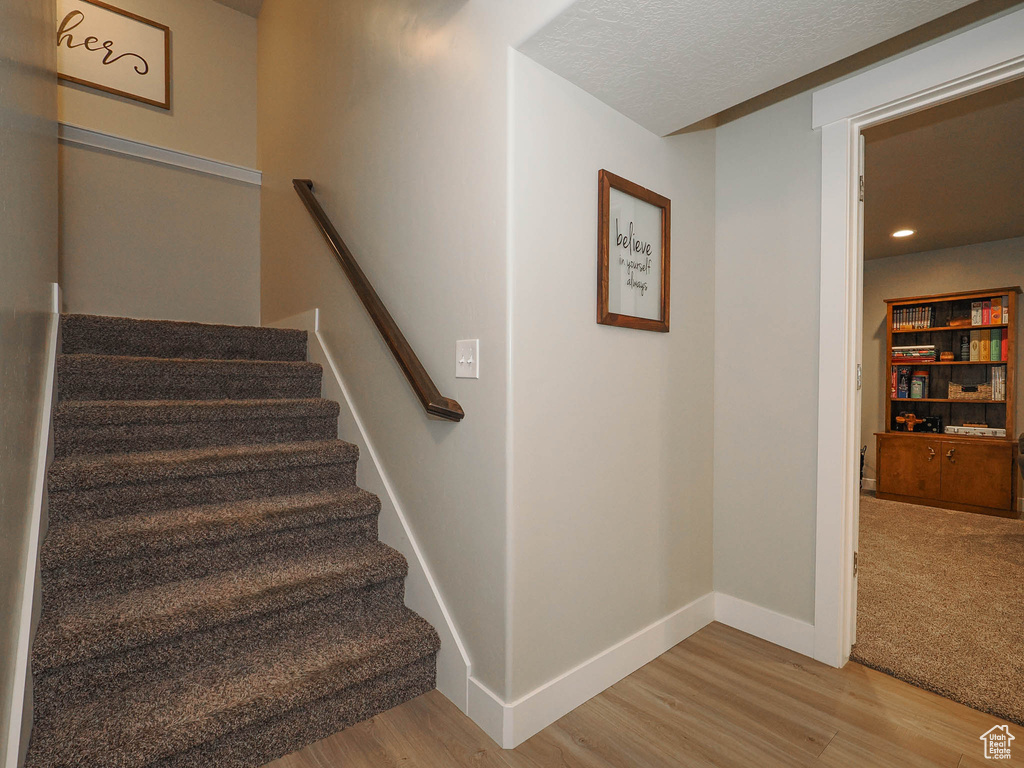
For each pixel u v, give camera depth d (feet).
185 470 6.06
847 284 6.25
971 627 7.29
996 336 15.03
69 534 5.11
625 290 6.11
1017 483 13.98
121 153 9.86
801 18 4.49
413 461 6.27
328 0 8.27
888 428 16.69
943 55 5.46
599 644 5.91
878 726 5.27
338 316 8.11
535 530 5.21
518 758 4.81
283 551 6.12
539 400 5.21
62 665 4.25
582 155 5.57
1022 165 10.00
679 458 6.97
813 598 6.60
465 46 5.41
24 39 4.94
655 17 4.47
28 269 4.98
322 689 4.84
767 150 7.00
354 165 7.55
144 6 10.32
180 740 4.13
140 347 7.79
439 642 5.74
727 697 5.76
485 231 5.17
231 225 11.03
